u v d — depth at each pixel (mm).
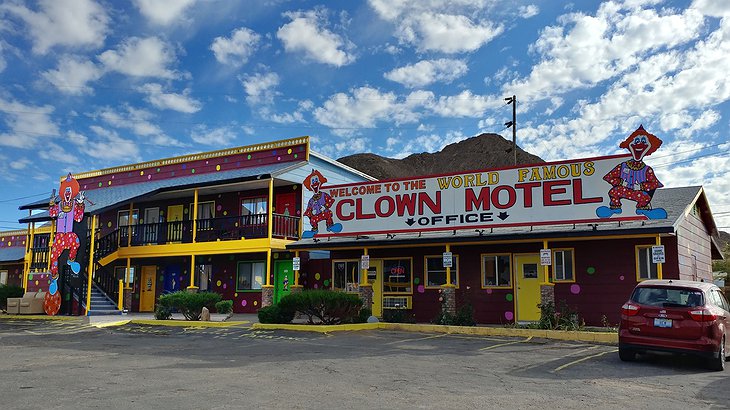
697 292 10914
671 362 11375
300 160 26438
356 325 17562
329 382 8859
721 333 10609
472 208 18922
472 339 15070
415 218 19859
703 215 21828
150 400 7410
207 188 26484
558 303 18000
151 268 29047
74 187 23906
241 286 26391
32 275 25312
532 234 17453
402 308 20953
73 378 9164
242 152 28344
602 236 16781
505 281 19391
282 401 7422
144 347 13719
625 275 17406
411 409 7074
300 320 20172
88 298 22938
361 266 20375
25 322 21547
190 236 27797
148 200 29891
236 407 7043
